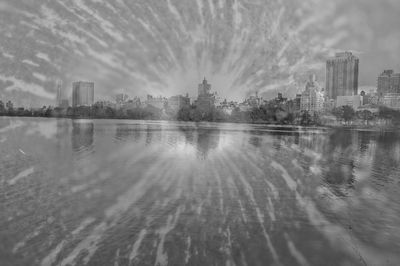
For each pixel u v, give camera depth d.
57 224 5.04
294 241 4.56
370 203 6.59
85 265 3.80
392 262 4.04
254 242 4.49
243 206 6.23
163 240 4.50
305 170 10.41
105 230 4.89
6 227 4.96
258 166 10.96
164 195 6.98
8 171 9.62
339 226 5.18
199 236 4.67
